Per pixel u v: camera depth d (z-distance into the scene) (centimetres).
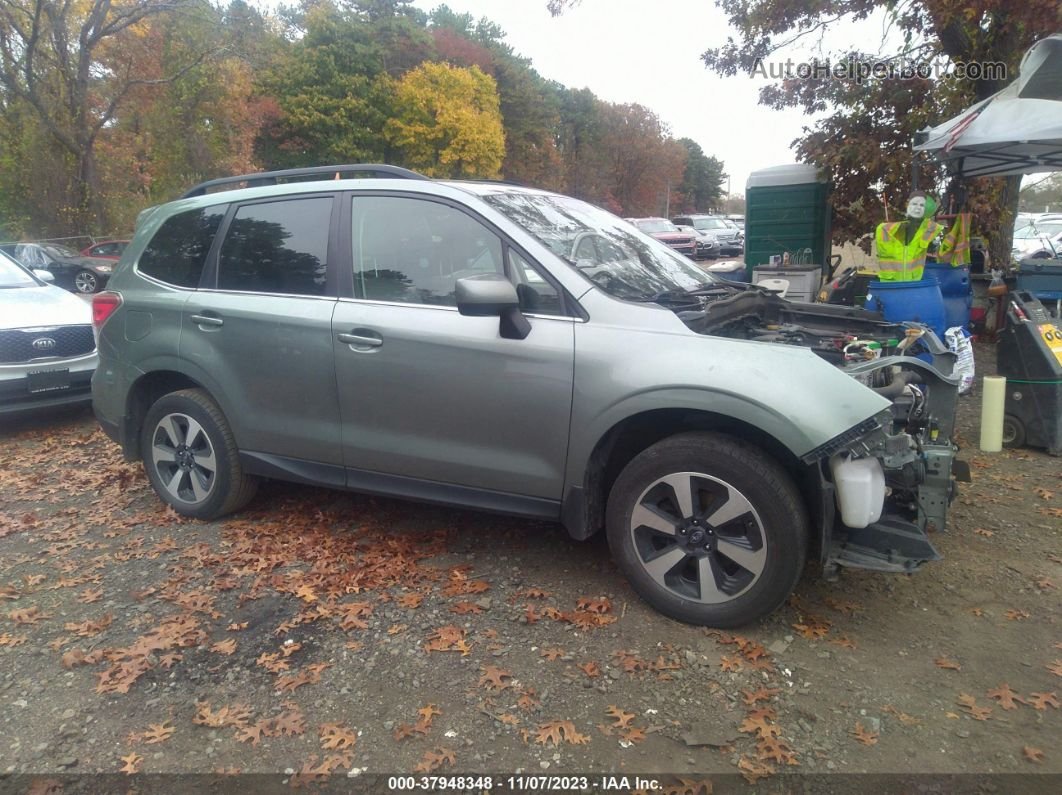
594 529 360
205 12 2978
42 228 2927
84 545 433
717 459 316
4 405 641
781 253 1109
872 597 362
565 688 298
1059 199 3447
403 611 353
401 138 4500
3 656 326
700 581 329
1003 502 473
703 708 286
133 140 3441
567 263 358
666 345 328
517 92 5834
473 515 459
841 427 296
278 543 426
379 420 388
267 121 4291
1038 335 556
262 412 421
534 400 349
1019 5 827
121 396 470
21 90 2652
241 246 436
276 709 289
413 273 385
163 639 331
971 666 309
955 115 981
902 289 654
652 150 7444
